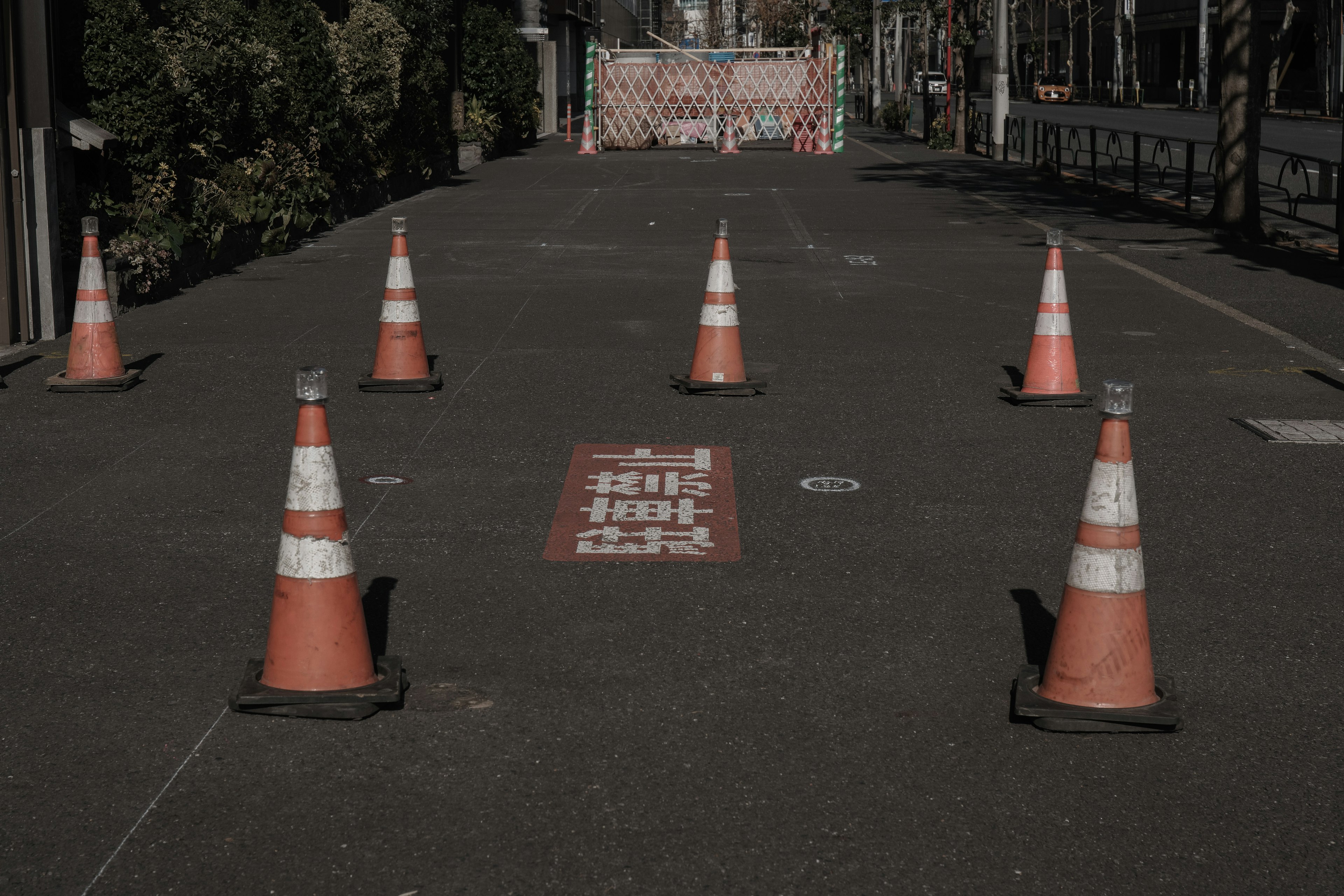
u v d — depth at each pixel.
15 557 5.92
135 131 13.24
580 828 3.73
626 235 18.89
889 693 4.59
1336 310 12.52
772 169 32.94
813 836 3.70
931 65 122.25
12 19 10.63
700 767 4.07
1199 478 7.21
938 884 3.48
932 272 15.09
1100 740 4.28
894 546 6.08
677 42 133.62
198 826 3.75
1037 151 33.25
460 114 32.41
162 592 5.51
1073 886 3.48
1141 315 12.27
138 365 10.04
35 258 10.98
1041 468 7.36
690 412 8.60
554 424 8.30
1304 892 3.47
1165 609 5.38
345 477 7.14
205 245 14.70
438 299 13.21
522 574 5.70
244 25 16.73
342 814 3.81
